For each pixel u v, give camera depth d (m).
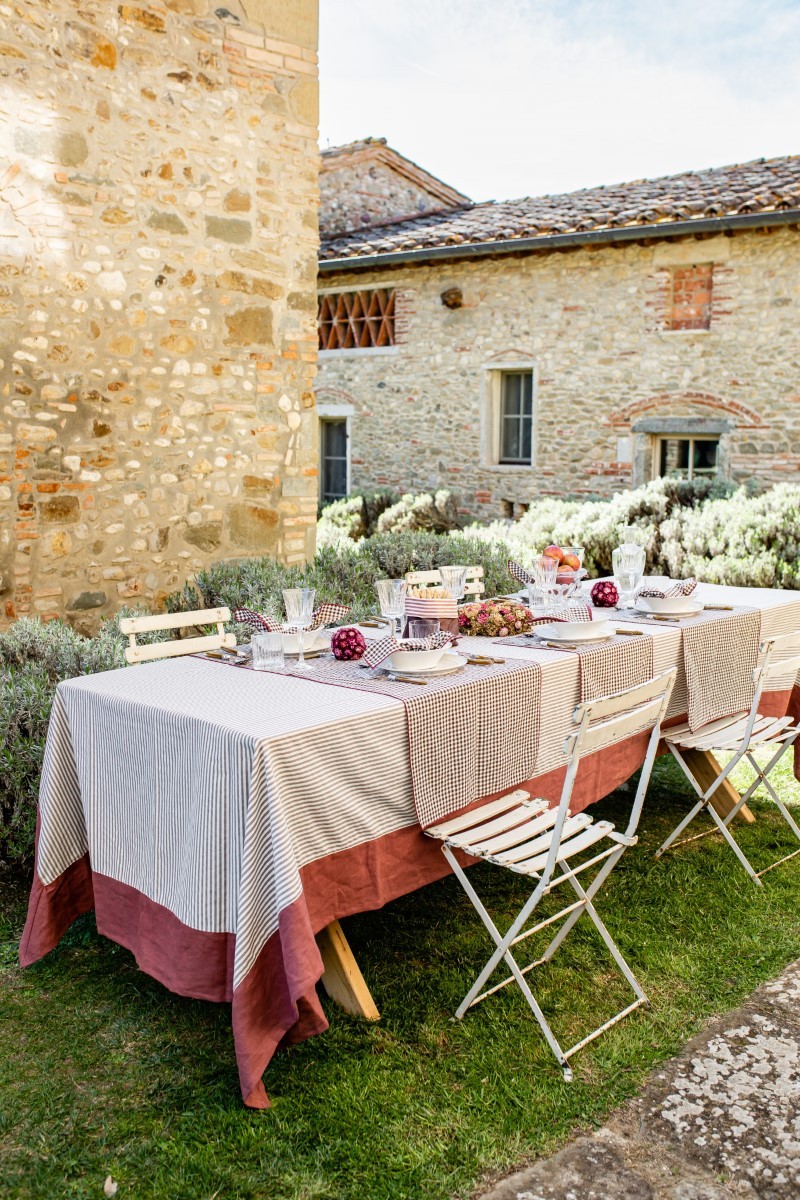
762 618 4.27
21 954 2.96
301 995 2.27
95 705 2.90
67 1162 2.20
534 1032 2.69
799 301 9.32
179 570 6.02
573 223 10.34
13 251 5.04
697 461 10.42
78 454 5.44
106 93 5.32
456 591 3.81
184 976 2.54
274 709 2.67
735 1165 2.18
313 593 3.35
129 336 5.59
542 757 3.25
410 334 12.05
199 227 5.86
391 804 2.76
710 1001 2.84
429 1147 2.24
